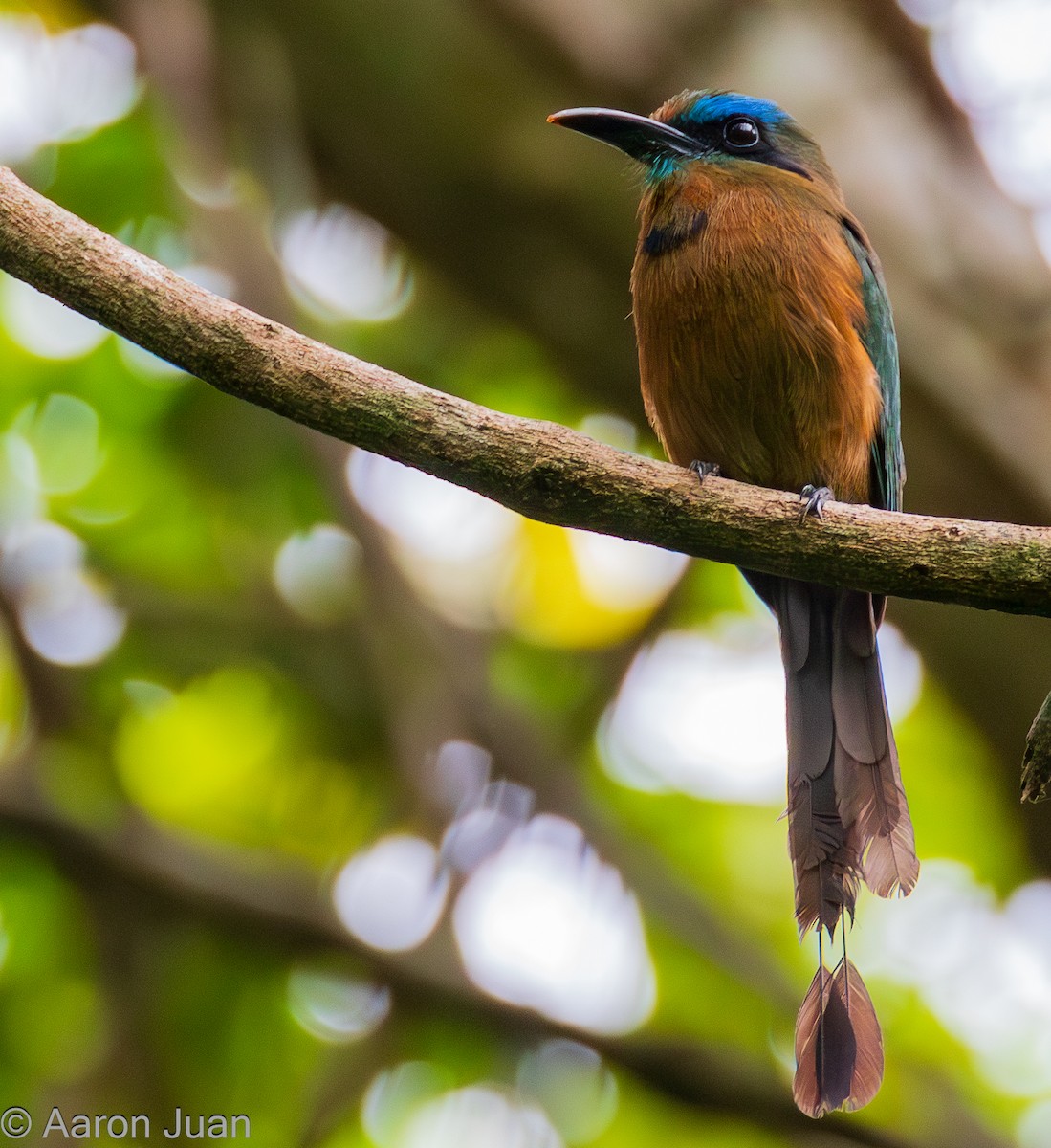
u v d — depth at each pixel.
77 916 13.02
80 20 13.41
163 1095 12.25
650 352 9.28
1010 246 11.98
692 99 9.98
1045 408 11.52
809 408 9.04
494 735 12.39
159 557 14.39
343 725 14.12
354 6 11.83
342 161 12.59
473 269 12.73
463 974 11.18
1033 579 6.61
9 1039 12.83
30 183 13.52
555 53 12.03
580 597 14.89
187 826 13.92
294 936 11.23
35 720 12.95
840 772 8.68
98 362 14.02
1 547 13.77
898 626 12.20
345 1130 12.71
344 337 14.12
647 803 14.28
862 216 11.96
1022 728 12.19
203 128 11.50
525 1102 12.80
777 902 14.02
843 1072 7.79
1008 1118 13.06
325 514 14.49
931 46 12.56
